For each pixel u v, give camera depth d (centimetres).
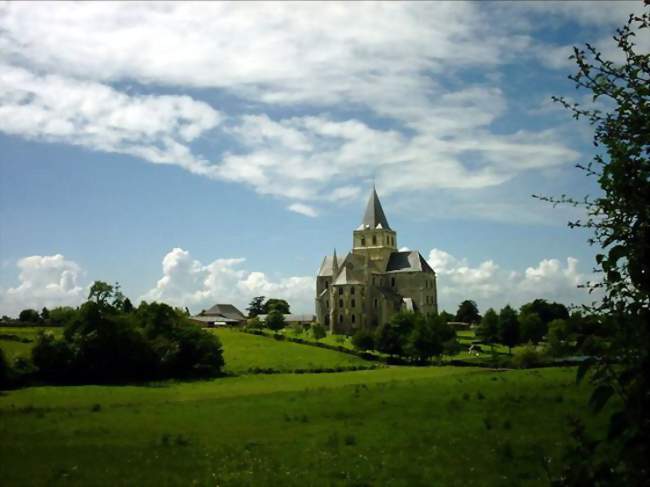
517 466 2322
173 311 9381
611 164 673
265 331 16638
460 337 17412
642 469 590
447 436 2936
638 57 707
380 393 4553
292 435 3173
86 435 3291
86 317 8244
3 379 7044
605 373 628
